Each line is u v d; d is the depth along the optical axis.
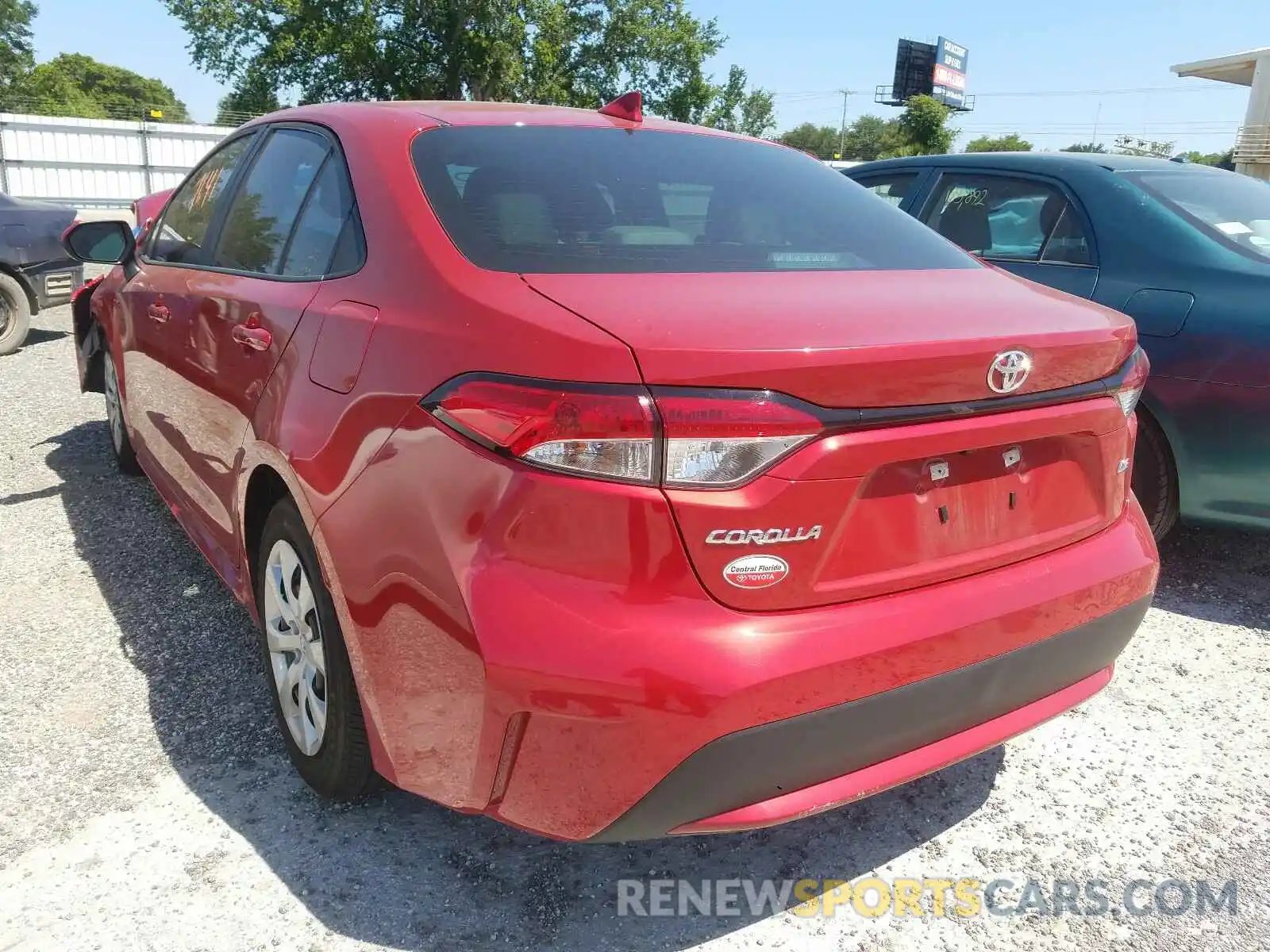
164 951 1.91
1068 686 2.11
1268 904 2.17
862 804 2.50
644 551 1.57
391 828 2.29
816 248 2.29
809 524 1.64
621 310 1.71
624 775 1.61
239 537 2.58
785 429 1.59
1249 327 3.31
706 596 1.61
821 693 1.65
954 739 1.90
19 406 6.03
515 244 2.01
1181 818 2.46
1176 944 2.05
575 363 1.59
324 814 2.33
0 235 7.55
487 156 2.31
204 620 3.28
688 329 1.64
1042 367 1.87
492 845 2.26
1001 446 1.91
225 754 2.55
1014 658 1.89
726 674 1.57
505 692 1.63
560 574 1.60
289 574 2.33
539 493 1.59
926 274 2.24
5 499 4.39
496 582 1.63
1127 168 4.16
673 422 1.54
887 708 1.73
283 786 2.43
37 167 30.31
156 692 2.83
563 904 2.10
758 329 1.66
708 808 1.66
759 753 1.63
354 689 2.09
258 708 2.76
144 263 3.71
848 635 1.68
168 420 3.26
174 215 3.66
